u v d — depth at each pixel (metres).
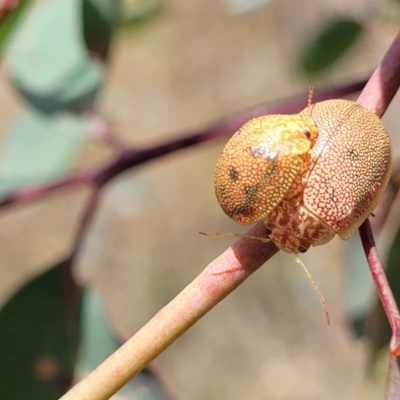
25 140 0.15
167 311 0.07
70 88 0.13
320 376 0.32
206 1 0.38
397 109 0.19
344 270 0.13
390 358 0.07
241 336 0.33
